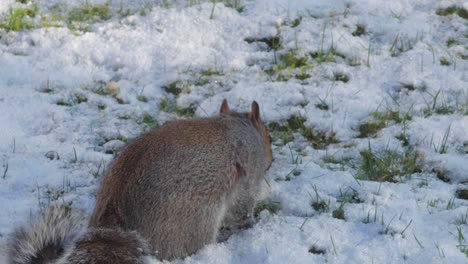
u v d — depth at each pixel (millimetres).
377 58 13641
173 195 8516
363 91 12789
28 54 14023
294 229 9266
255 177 9547
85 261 7363
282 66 13531
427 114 12117
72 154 11164
